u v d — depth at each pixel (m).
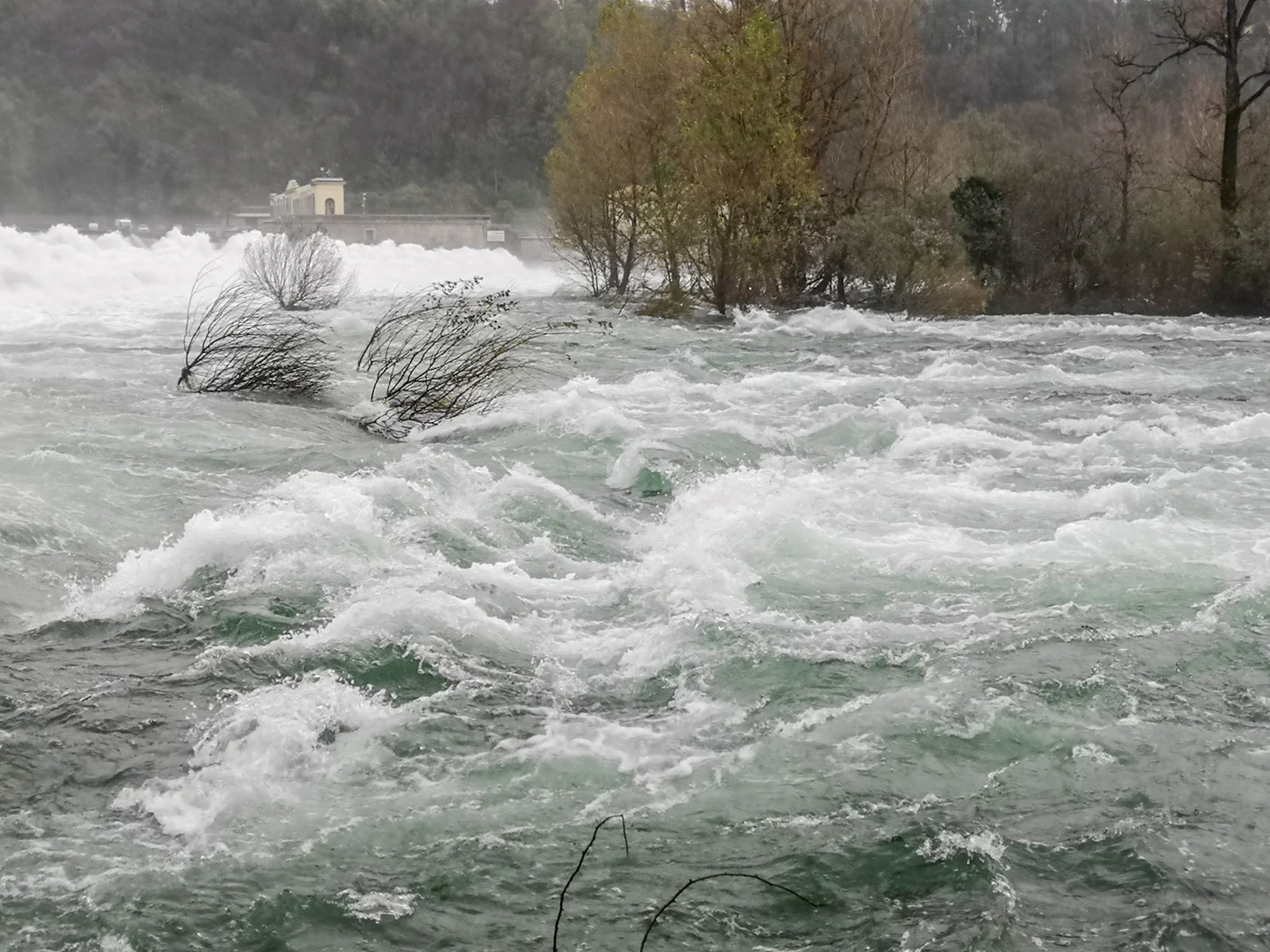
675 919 5.40
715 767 6.74
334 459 13.00
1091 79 49.12
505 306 19.50
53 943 5.13
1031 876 5.72
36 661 7.89
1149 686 7.74
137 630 8.41
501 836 6.01
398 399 16.97
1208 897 5.54
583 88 40.03
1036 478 13.37
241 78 155.75
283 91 156.38
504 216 140.25
